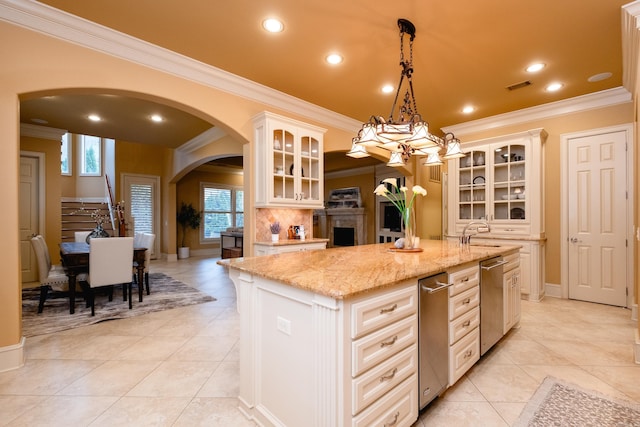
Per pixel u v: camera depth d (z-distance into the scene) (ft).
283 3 7.43
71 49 8.20
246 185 12.42
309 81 11.62
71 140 29.37
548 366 7.79
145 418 5.79
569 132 13.76
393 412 4.97
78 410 6.01
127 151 27.61
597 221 13.12
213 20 8.10
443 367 6.29
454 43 9.02
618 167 12.60
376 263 6.54
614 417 5.75
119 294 15.16
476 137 16.39
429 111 14.78
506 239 14.42
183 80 10.30
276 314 5.35
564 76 11.14
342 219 30.68
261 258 7.41
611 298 12.78
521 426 5.55
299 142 13.00
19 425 5.57
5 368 7.50
